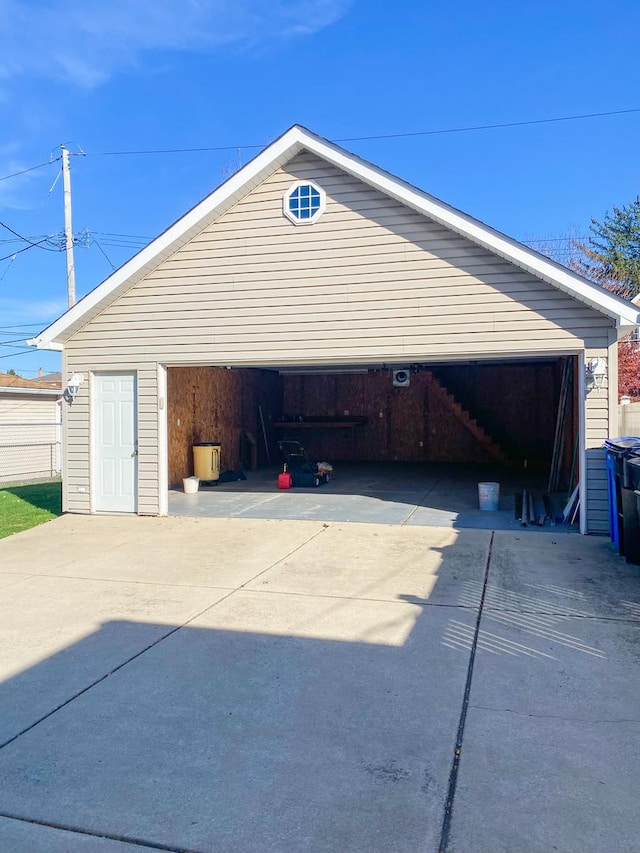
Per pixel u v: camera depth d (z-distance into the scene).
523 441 17.64
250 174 8.59
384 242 8.36
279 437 19.30
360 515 9.38
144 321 9.34
